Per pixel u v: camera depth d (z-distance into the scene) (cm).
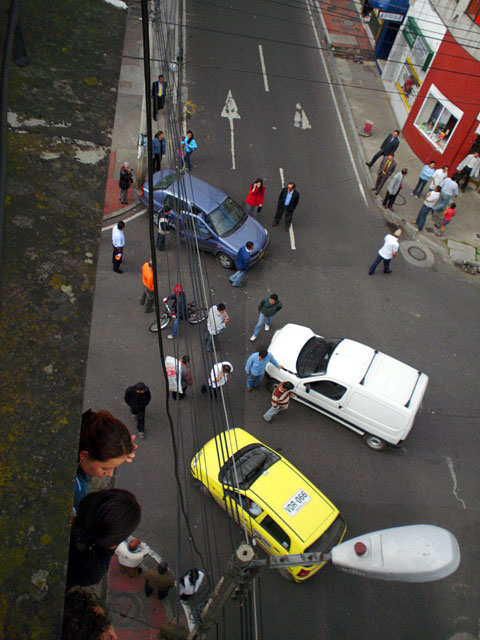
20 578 147
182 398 1100
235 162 1756
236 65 2141
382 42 2289
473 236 1689
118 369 1137
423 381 1055
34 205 225
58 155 246
